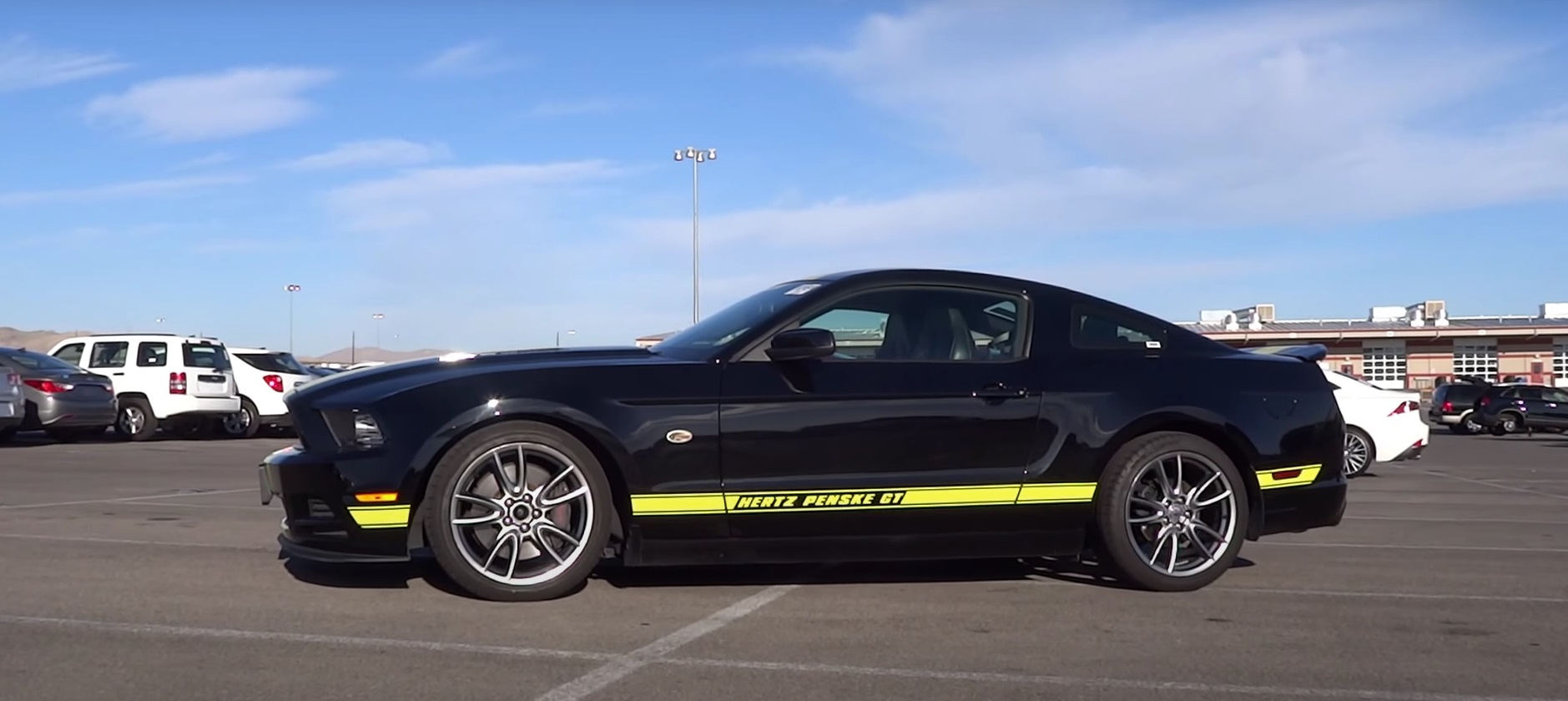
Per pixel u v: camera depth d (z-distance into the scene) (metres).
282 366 20.53
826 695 4.18
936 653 4.75
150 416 18.64
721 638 4.93
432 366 5.67
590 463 5.43
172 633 4.91
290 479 5.41
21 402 16.08
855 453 5.56
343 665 4.46
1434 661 4.71
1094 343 6.01
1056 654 4.75
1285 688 4.34
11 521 8.17
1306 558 7.11
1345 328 52.47
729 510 5.46
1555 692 4.33
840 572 6.36
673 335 6.52
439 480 5.32
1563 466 16.91
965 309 5.93
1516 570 6.73
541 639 4.85
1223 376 6.03
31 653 4.60
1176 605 5.65
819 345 5.41
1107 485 5.82
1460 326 49.72
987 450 5.69
